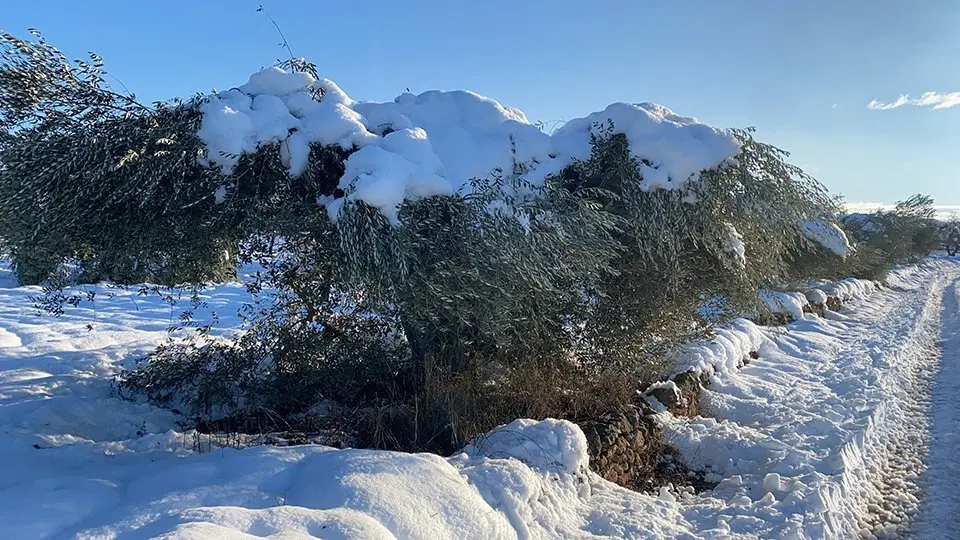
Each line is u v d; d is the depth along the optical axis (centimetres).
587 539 396
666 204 536
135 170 443
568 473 457
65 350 817
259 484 349
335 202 438
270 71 500
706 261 600
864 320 1689
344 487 332
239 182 469
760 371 988
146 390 617
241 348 603
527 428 475
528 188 496
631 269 566
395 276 432
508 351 538
